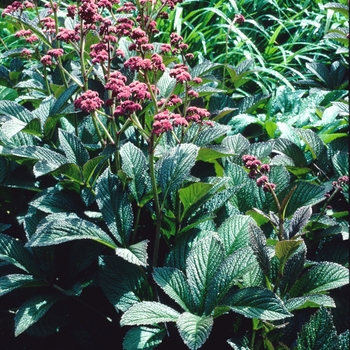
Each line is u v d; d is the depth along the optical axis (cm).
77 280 182
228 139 214
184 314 152
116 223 172
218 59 354
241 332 166
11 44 356
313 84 306
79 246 183
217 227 190
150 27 209
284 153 225
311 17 393
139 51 178
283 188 196
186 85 182
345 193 203
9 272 188
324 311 153
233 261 159
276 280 159
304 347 152
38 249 181
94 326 179
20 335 189
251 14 383
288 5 400
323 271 165
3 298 194
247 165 160
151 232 194
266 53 363
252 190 196
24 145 204
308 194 194
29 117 209
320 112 253
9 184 197
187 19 384
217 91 223
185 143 183
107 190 176
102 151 192
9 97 244
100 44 187
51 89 245
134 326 164
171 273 162
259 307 147
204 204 186
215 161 202
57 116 200
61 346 186
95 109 173
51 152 190
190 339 143
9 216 221
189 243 177
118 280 169
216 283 157
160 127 162
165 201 186
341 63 297
